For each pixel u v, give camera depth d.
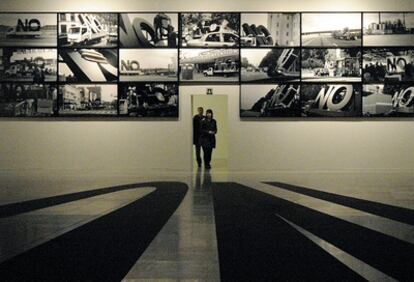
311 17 17.05
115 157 17.14
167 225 6.30
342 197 9.28
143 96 17.12
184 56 17.12
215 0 17.12
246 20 17.08
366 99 17.00
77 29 17.17
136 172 15.98
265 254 4.69
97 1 17.23
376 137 17.00
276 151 17.05
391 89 16.98
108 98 17.12
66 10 17.23
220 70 17.09
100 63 17.16
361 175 14.48
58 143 17.14
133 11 17.20
